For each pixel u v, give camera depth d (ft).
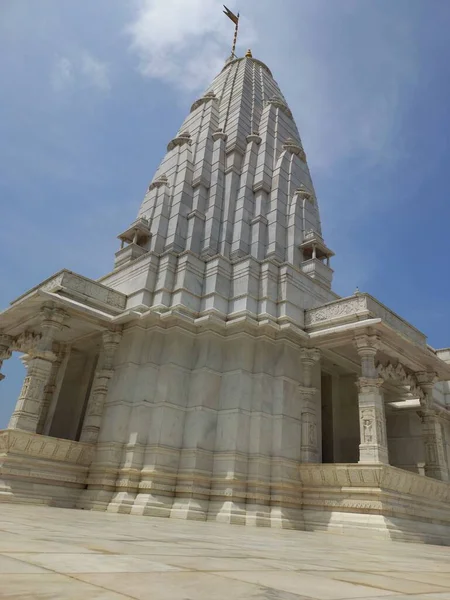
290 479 49.06
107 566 10.03
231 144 79.51
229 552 15.58
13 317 58.75
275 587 9.20
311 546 23.26
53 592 7.16
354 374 70.54
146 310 56.95
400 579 11.95
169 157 81.82
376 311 54.34
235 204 74.18
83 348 69.26
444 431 77.71
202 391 51.93
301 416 53.72
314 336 55.01
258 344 55.31
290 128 89.97
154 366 53.36
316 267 69.67
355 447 66.49
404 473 45.80
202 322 54.19
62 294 54.03
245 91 90.48
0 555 10.20
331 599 8.32
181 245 69.21
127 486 46.68
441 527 48.47
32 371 49.44
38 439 46.62
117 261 71.10
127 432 50.65
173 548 15.12
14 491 43.45
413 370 60.29
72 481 48.26
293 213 74.13
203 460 49.21
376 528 41.01
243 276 59.41
